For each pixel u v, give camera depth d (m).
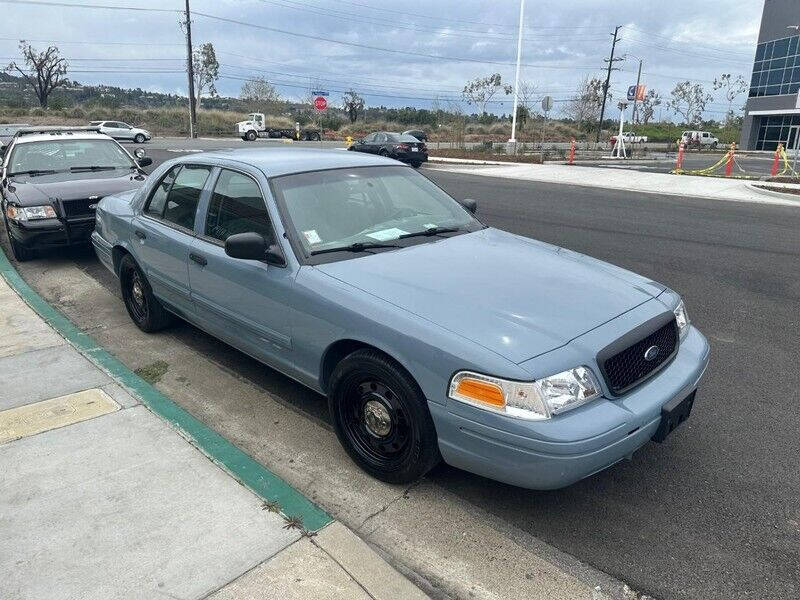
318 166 4.20
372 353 3.14
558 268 3.57
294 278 3.49
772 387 4.46
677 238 9.97
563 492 3.28
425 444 3.02
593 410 2.74
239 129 48.31
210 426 3.92
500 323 2.90
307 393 4.37
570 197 15.50
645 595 2.60
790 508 3.13
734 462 3.53
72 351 4.88
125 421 3.77
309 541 2.75
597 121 62.75
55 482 3.16
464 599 2.57
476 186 17.97
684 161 32.91
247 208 3.98
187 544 2.73
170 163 5.01
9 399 4.06
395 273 3.38
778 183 18.78
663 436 3.00
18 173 8.38
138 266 5.15
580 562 2.78
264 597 2.45
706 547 2.87
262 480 3.19
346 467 3.48
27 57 69.00
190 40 50.34
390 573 2.58
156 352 5.07
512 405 2.64
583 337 2.87
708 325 5.80
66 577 2.55
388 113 78.06
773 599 2.57
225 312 4.11
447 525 3.02
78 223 7.58
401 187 4.40
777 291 6.92
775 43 49.09
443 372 2.82
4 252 8.41
